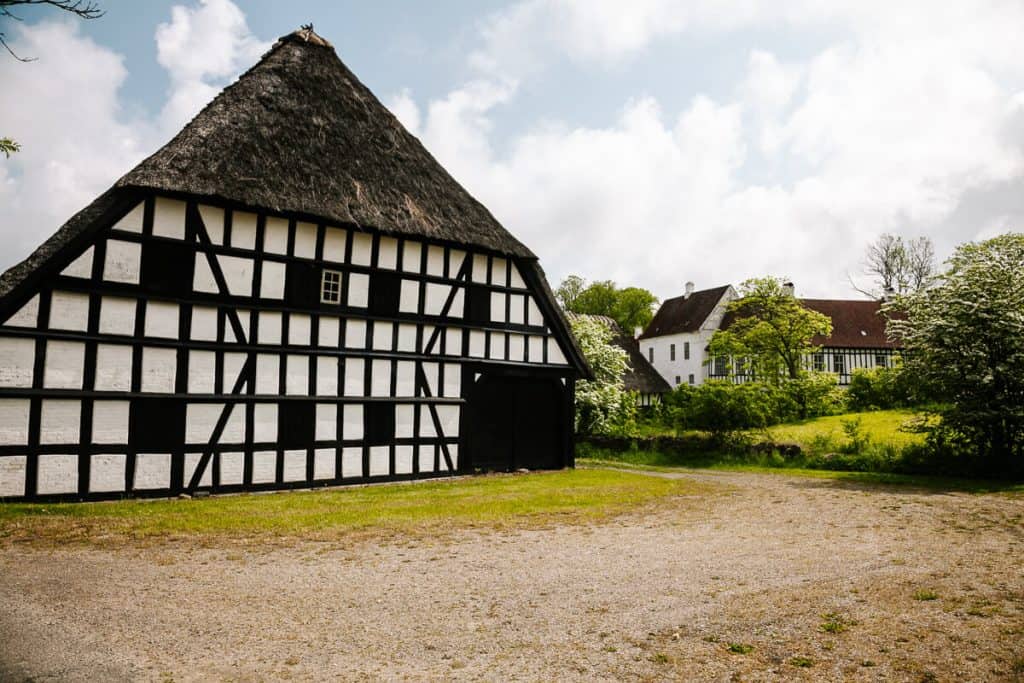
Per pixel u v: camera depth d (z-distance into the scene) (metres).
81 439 11.50
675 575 7.10
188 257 12.74
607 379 29.05
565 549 8.35
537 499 12.52
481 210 17.67
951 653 5.00
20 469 10.99
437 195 16.75
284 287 13.82
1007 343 15.47
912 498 13.14
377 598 6.27
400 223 15.16
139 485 11.96
